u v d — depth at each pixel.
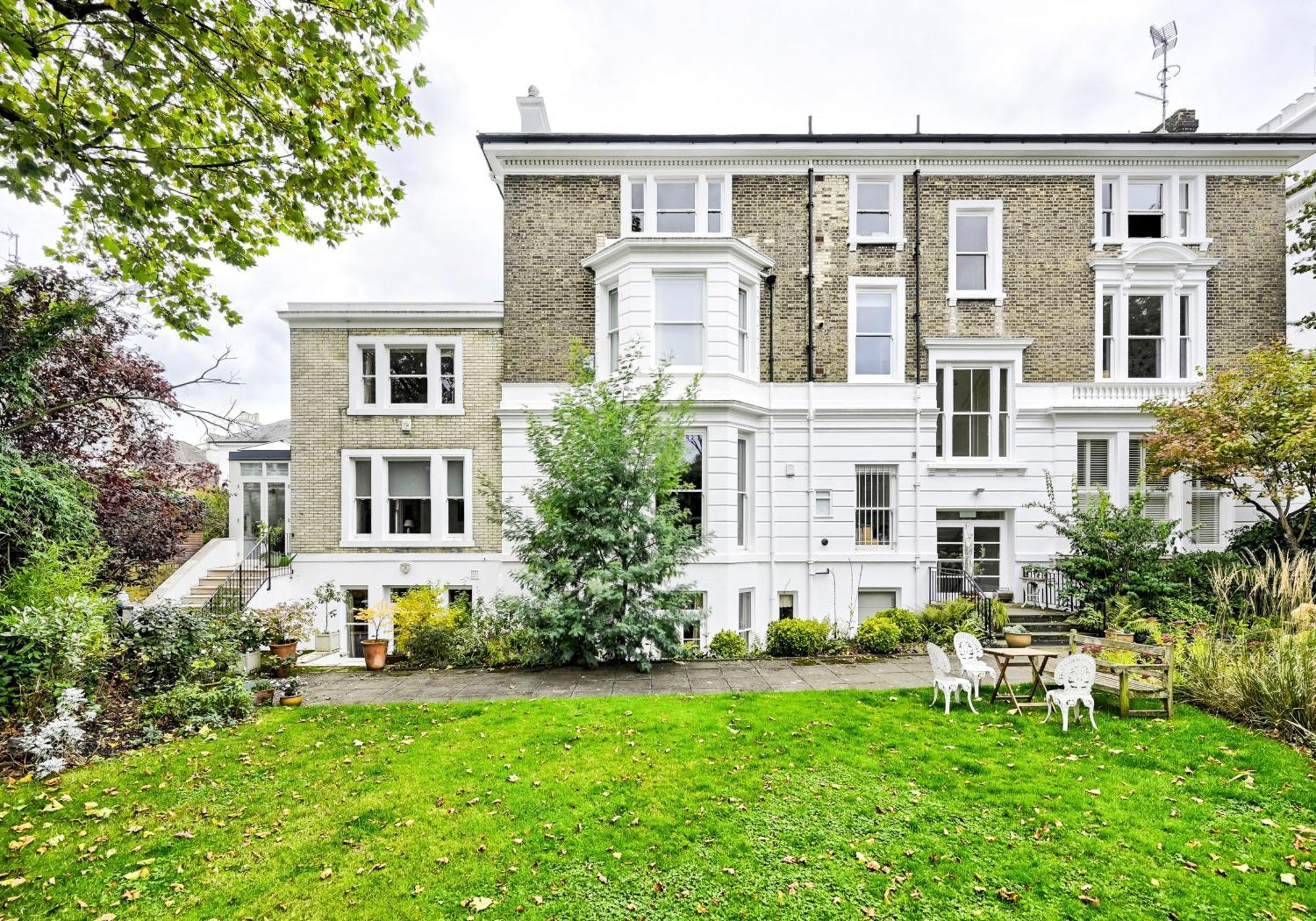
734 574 12.64
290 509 13.94
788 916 3.69
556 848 4.38
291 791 5.25
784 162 13.73
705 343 12.73
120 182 5.37
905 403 13.63
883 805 4.94
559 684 8.69
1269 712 6.33
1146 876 4.00
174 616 8.25
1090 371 13.70
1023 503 13.51
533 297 13.69
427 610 11.05
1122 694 6.77
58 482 9.02
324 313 13.84
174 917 3.68
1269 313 13.66
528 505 13.49
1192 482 13.51
